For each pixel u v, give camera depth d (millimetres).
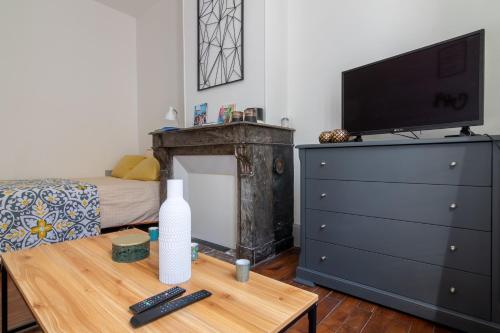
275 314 750
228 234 2518
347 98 1919
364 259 1597
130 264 1100
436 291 1355
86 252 1233
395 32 1998
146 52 4145
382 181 1520
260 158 2193
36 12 3414
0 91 3180
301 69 2504
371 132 1790
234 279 970
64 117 3658
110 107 4086
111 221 2676
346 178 1660
